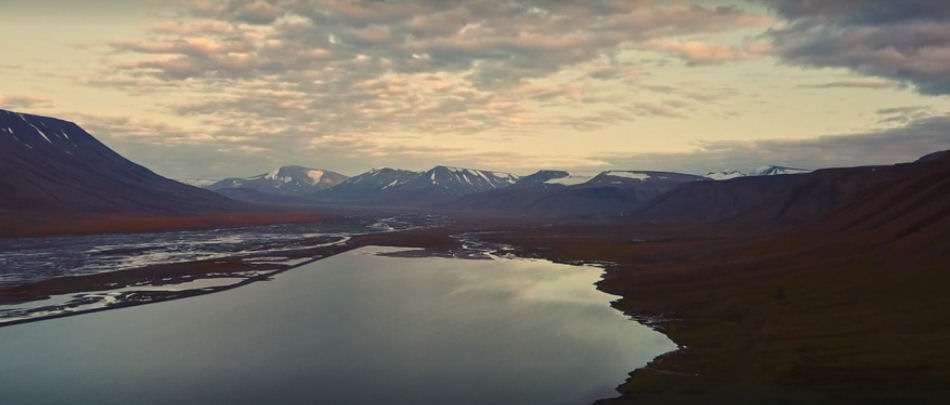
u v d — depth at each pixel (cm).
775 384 3644
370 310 6297
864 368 3800
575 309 6319
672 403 3441
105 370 4225
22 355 4594
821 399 3338
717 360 4259
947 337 4231
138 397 3697
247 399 3659
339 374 4122
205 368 4253
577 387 3812
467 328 5466
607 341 4956
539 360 4416
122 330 5372
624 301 6725
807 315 5259
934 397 3247
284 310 6297
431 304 6638
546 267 10075
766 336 4722
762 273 7362
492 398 3644
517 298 7019
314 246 13712
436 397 3669
